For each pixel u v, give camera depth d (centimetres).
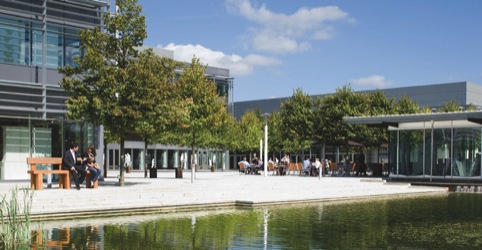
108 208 1553
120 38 2258
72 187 2067
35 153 2527
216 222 1428
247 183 2542
